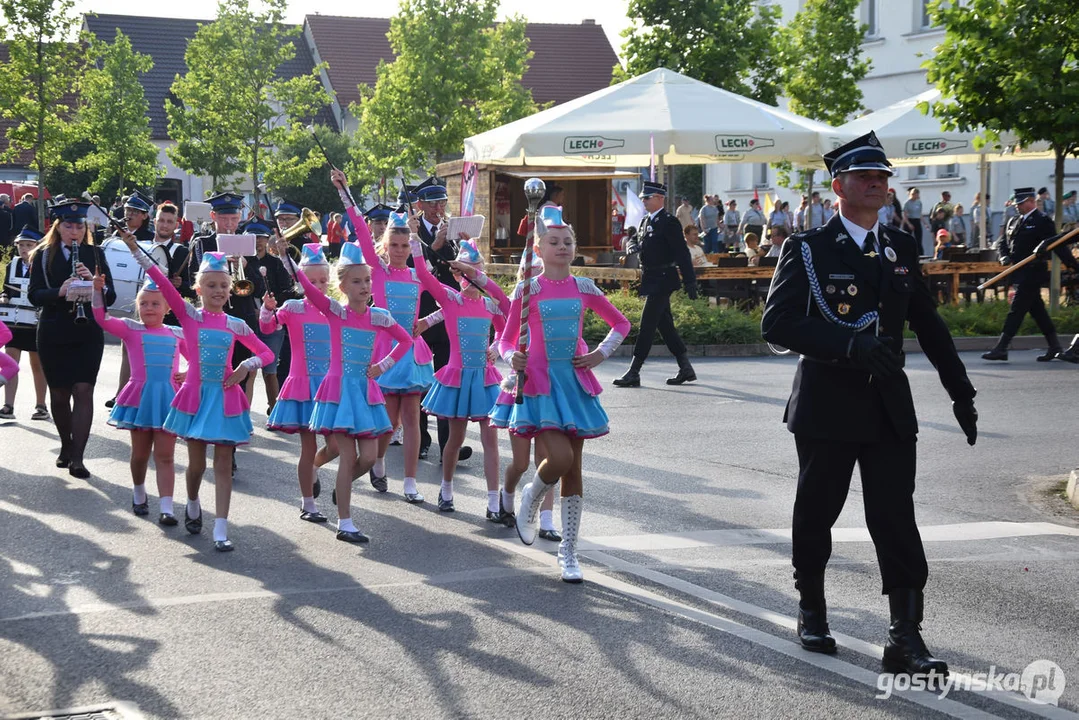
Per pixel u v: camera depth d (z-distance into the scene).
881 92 38.44
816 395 5.20
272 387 11.95
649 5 29.94
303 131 43.06
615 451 10.48
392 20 39.91
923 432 11.47
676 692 4.85
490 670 5.09
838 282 5.14
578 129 19.22
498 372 8.50
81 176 48.16
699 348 18.17
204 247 11.75
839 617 5.88
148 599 6.12
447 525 7.88
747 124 19.34
